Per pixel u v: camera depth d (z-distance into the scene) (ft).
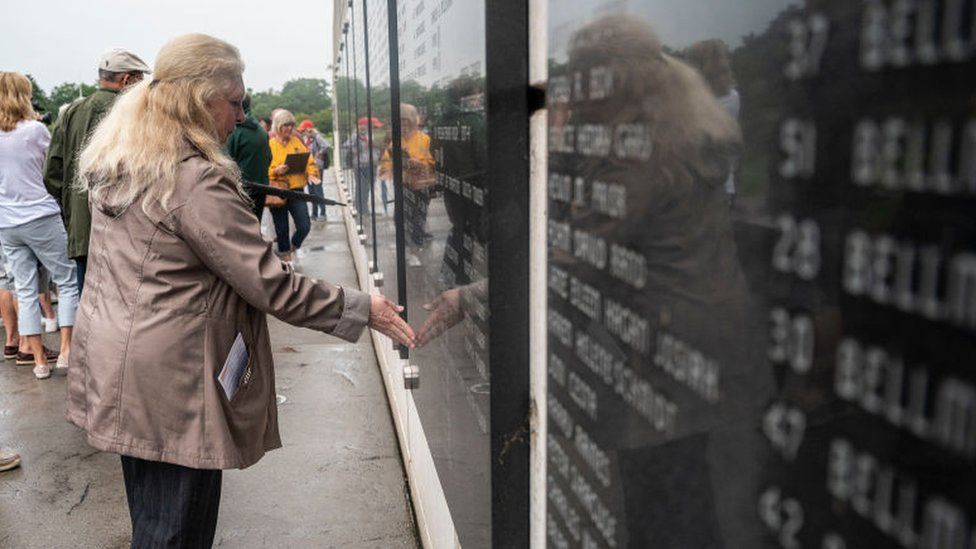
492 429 3.69
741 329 1.69
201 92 6.93
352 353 20.20
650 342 2.16
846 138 1.34
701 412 1.89
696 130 1.84
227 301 7.11
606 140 2.42
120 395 6.86
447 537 7.19
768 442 1.61
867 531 1.33
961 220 1.12
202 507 7.39
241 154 20.62
